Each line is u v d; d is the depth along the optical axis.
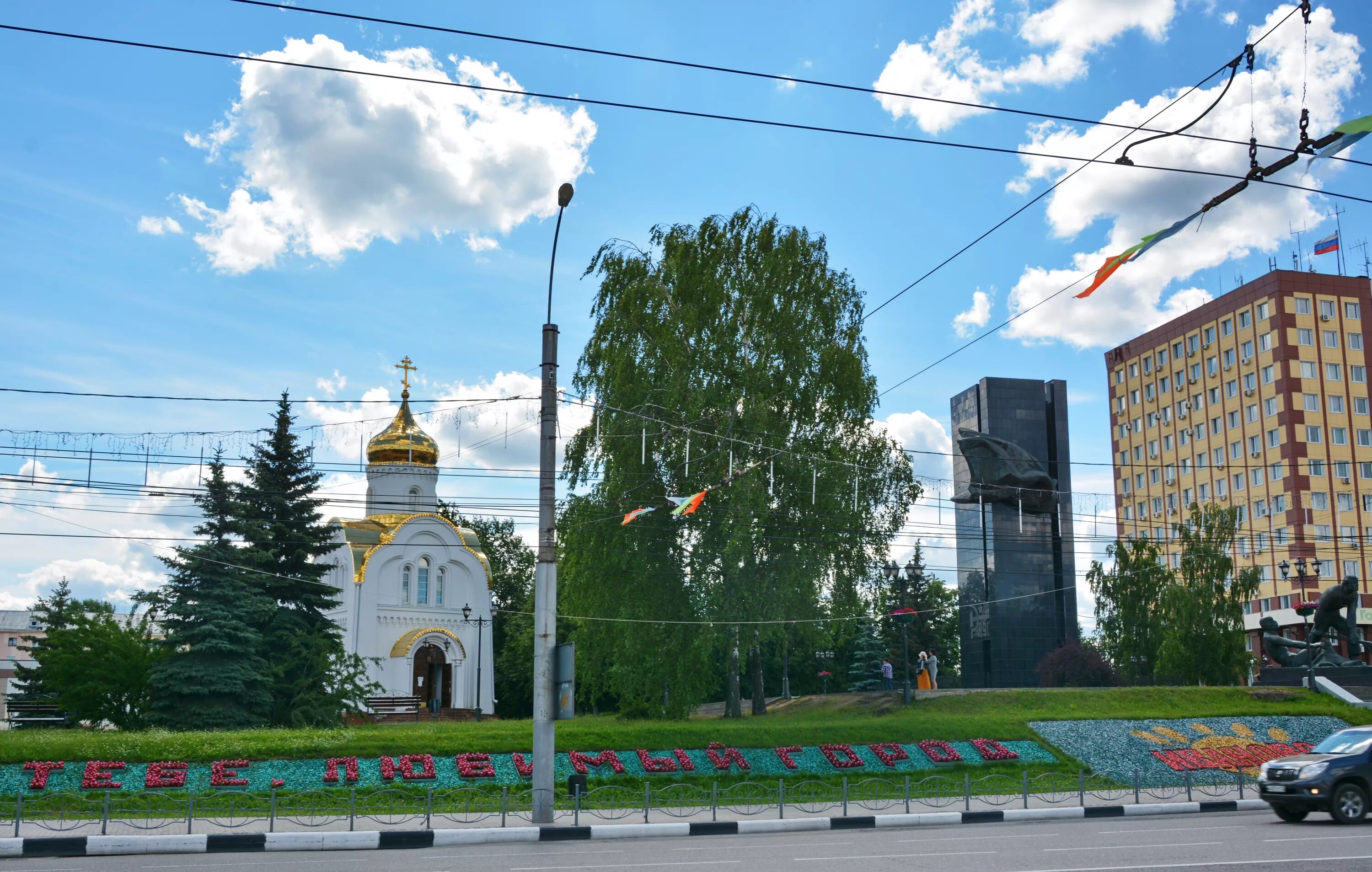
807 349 41.28
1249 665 55.91
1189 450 94.50
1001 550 61.97
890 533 41.56
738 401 39.78
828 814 24.95
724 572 39.31
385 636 63.22
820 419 41.31
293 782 27.50
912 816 24.19
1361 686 44.75
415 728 34.00
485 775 28.97
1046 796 28.75
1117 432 103.94
